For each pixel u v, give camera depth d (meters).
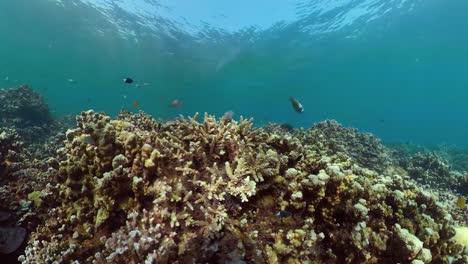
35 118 3.40
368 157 2.25
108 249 0.74
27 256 0.84
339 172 0.91
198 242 0.74
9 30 7.94
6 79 4.00
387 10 5.77
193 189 0.86
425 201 1.16
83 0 5.55
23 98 3.38
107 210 0.85
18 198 1.18
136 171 0.88
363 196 0.99
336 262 0.88
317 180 0.89
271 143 1.14
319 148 1.79
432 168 2.51
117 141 0.96
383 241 0.91
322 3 5.53
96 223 0.85
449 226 1.03
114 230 0.86
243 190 0.83
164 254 0.68
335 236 0.90
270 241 0.83
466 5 5.42
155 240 0.70
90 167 0.95
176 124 1.18
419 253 0.86
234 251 0.76
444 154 4.25
